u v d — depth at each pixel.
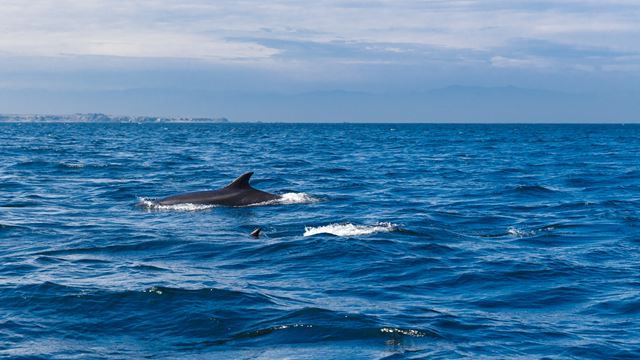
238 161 56.88
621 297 13.67
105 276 14.66
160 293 12.98
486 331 11.42
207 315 11.88
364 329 11.28
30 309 12.15
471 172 46.25
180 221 23.03
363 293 13.81
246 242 18.83
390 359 10.02
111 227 21.58
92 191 32.66
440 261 16.69
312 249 17.58
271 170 46.78
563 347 10.71
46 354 10.14
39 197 29.83
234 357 10.10
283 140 115.62
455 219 24.16
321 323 11.50
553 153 74.31
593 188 35.94
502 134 168.38
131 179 39.16
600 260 17.27
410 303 13.09
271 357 10.11
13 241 19.11
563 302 13.38
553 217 24.92
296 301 12.93
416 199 30.23
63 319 11.68
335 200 29.12
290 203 27.75
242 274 15.31
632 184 38.09
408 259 16.73
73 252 17.62
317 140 116.19
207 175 42.41
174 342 10.74
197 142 103.88
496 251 18.23
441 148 86.06
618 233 21.45
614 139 129.12
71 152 68.12
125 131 189.88
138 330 11.23
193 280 14.41
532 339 11.09
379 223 21.73
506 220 24.16
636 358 10.31
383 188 35.16
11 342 10.59
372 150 79.56
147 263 16.34
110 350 10.38
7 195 30.33
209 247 18.22
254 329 11.28
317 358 10.05
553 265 16.41
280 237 19.62
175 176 41.47
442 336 11.11
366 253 17.19
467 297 13.69
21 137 119.00
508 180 40.22
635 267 16.47
